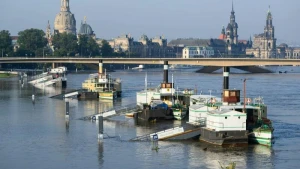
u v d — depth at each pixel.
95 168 139.50
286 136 175.75
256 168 138.88
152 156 150.25
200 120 176.75
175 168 139.12
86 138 173.25
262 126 164.38
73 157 149.62
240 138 159.88
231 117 159.88
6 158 148.88
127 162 144.62
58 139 171.62
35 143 166.12
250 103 181.00
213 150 155.88
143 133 179.88
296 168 138.75
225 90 179.75
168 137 169.25
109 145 163.12
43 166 141.38
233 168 133.50
